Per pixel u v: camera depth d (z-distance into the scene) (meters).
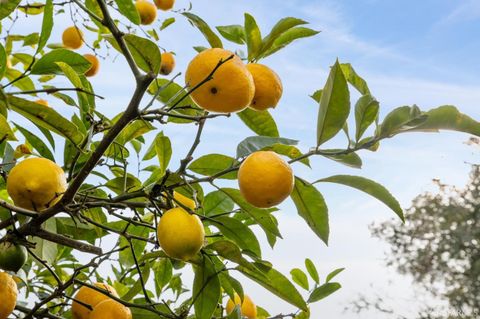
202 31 1.08
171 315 1.21
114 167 1.31
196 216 1.00
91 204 1.08
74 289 1.38
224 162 1.19
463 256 6.20
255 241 1.18
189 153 1.10
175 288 1.57
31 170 0.98
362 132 1.01
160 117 0.97
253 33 1.10
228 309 1.37
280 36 1.12
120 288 1.47
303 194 1.06
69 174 1.12
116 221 1.35
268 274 1.16
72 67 1.13
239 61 0.99
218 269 1.18
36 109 1.01
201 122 1.10
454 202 6.46
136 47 1.00
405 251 6.48
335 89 0.97
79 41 1.76
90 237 1.32
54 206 1.00
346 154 1.01
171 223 0.98
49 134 1.17
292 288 1.17
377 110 1.00
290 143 1.03
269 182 0.95
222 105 0.98
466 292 6.03
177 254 0.98
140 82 0.94
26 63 1.69
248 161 0.97
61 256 1.44
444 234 6.38
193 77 0.98
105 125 1.21
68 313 1.31
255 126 1.17
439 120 1.00
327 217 1.06
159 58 1.01
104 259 1.17
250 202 0.98
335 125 0.99
